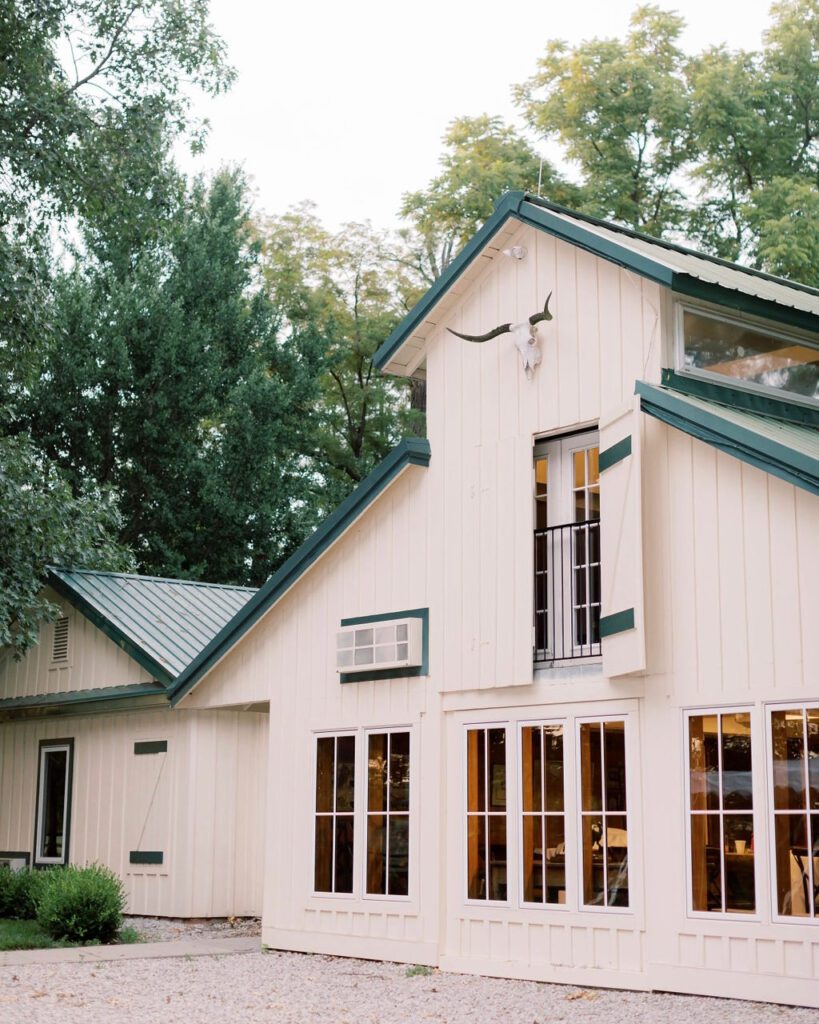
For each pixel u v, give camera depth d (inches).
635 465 418.6
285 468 1332.4
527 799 450.6
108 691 685.9
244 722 669.3
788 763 378.3
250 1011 381.7
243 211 1441.9
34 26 824.3
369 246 1524.4
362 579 533.0
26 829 748.0
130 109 858.8
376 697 515.2
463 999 402.0
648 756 414.0
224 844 650.2
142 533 1252.5
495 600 471.2
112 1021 363.3
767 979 371.6
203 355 1268.5
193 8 880.9
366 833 507.5
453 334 510.9
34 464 818.2
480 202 1306.6
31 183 836.0
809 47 1284.4
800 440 411.2
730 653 397.4
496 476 480.7
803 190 1155.9
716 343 452.8
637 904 409.1
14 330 788.0
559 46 1355.8
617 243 444.1
